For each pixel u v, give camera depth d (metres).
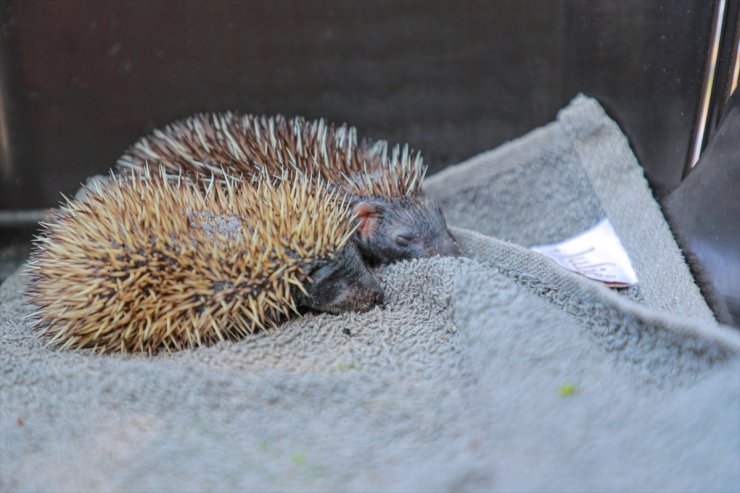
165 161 0.56
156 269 0.49
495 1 0.62
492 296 0.47
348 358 0.48
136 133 0.64
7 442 0.46
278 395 0.46
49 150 0.63
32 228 0.64
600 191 0.58
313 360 0.48
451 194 0.60
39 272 0.51
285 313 0.50
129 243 0.49
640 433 0.44
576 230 0.59
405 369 0.47
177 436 0.45
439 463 0.43
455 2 0.63
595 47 0.61
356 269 0.51
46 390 0.47
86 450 0.45
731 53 0.56
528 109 0.64
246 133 0.57
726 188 0.53
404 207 0.54
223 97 0.64
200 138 0.56
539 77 0.63
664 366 0.46
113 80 0.63
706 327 0.45
